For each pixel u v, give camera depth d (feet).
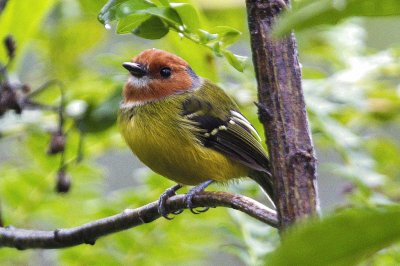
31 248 24.73
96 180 35.37
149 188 32.76
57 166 34.24
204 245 33.42
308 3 7.09
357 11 7.53
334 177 46.14
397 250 25.89
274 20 15.39
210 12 41.11
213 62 31.37
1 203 33.47
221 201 19.77
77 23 41.65
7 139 37.99
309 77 37.70
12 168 36.40
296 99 15.35
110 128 33.73
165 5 18.63
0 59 31.65
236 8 40.93
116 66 35.19
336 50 37.47
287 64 15.43
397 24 48.73
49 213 34.06
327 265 7.36
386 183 33.68
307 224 7.22
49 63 41.91
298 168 15.01
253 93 35.35
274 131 15.29
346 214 7.22
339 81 35.09
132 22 19.29
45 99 37.73
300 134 15.20
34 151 35.14
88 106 32.35
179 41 30.35
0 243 25.27
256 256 27.17
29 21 31.07
